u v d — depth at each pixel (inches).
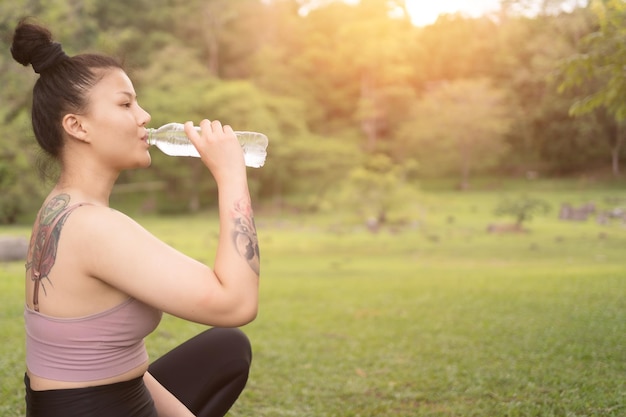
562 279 476.1
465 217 1668.3
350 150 2444.6
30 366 63.3
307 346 262.1
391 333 292.4
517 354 221.3
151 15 2760.8
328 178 2354.8
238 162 66.0
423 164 2655.0
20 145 763.4
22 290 411.8
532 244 1055.6
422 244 1141.1
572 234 1215.6
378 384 187.3
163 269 59.2
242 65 2965.1
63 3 824.9
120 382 62.7
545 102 2501.2
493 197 2150.6
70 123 63.8
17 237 732.7
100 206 62.6
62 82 64.1
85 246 60.3
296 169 2410.2
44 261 61.7
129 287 59.5
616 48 243.8
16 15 636.7
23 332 258.1
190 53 2610.7
